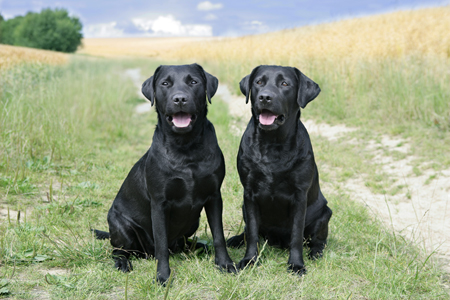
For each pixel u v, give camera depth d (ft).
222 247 10.04
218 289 8.70
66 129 24.31
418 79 28.35
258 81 10.52
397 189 17.40
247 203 10.62
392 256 11.08
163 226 9.61
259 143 10.25
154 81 10.46
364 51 37.24
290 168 10.05
